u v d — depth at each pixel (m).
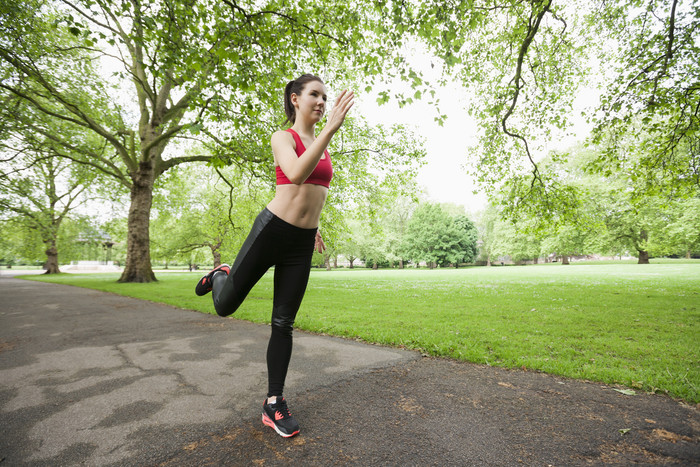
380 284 15.02
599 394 2.53
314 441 1.82
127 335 4.51
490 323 5.31
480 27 9.16
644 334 4.50
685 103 7.98
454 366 3.20
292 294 2.00
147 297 9.24
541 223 10.62
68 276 26.34
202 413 2.18
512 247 46.59
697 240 25.58
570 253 36.72
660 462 1.64
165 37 5.20
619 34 9.11
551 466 1.60
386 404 2.32
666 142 8.64
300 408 2.25
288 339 2.02
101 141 18.19
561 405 2.32
